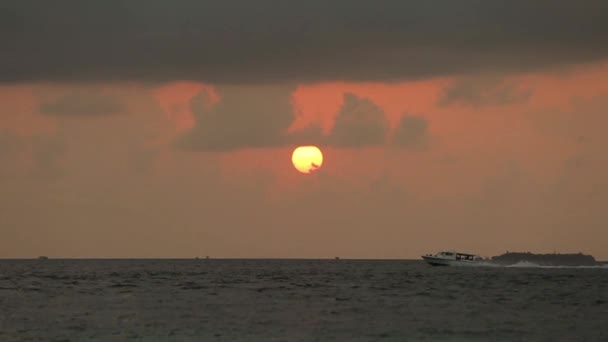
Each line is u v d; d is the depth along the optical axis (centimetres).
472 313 11319
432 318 10650
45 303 12656
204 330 9425
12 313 11131
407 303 12838
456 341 8706
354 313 11256
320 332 9306
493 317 10812
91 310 11575
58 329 9469
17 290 15688
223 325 9881
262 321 10275
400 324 10031
